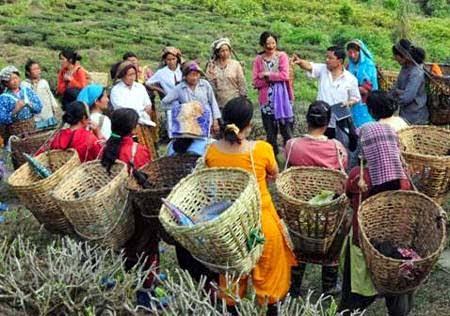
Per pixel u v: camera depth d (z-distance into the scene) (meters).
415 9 34.44
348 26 28.56
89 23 23.30
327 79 7.64
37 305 4.36
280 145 9.76
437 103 7.68
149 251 5.38
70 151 5.89
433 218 4.49
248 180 4.41
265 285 4.68
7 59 16.94
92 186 5.35
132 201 5.11
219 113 7.36
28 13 24.14
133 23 23.52
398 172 4.64
